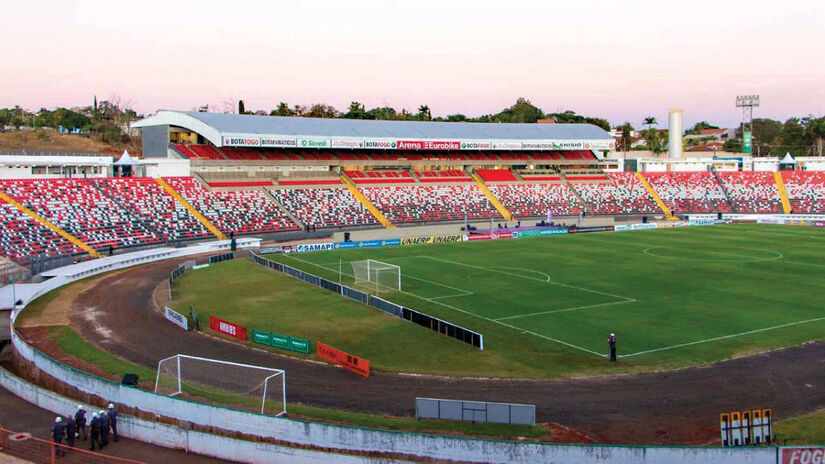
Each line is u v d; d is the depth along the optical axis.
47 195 97.62
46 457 30.08
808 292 64.31
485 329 52.34
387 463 27.44
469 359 44.50
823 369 41.25
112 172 119.62
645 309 58.22
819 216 135.50
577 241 107.06
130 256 87.06
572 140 150.50
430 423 33.09
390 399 36.84
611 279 72.56
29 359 43.41
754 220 135.12
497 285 70.12
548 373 41.31
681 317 55.19
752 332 50.28
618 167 167.25
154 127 124.19
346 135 128.88
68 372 38.50
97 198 102.25
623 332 50.94
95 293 67.38
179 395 36.31
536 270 79.12
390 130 137.38
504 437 31.28
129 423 32.91
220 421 32.50
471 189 141.75
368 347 47.59
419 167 145.38
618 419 33.59
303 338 50.19
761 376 40.12
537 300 62.56
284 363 43.94
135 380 36.75
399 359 44.69
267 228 112.81
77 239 90.56
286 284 72.12
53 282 70.12
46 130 199.75
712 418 33.66
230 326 51.03
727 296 63.00
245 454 29.80
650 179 154.62
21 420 34.91
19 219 89.44
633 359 44.12
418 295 65.69
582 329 52.00
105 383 36.28
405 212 128.75
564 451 27.44
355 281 73.94
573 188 148.75
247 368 41.28
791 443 30.22
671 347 46.78
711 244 100.44
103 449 31.34
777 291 64.94
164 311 59.44
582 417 33.91
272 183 125.94
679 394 37.19
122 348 47.56
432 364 43.53
